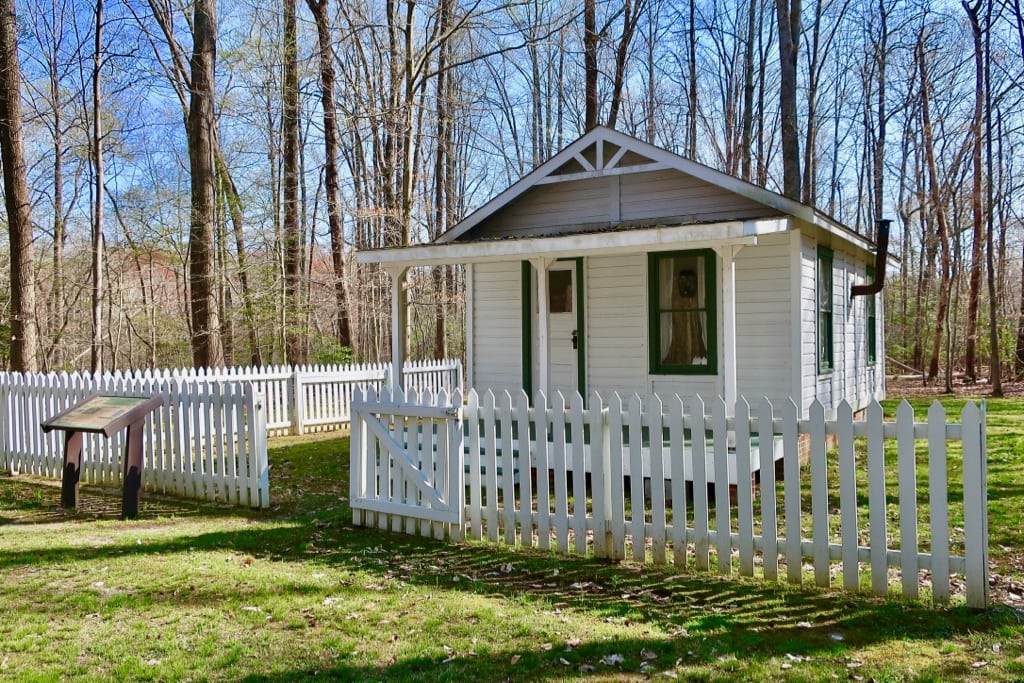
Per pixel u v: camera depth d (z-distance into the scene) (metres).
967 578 4.42
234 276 22.11
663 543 5.38
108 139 23.80
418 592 4.88
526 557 5.71
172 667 3.71
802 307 9.43
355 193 25.86
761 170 30.11
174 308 29.77
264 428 7.75
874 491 4.66
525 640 4.04
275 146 25.14
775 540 4.99
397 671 3.66
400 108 19.08
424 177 27.84
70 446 7.87
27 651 3.93
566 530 5.77
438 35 18.73
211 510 7.65
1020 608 4.42
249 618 4.38
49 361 23.36
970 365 23.05
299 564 5.59
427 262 9.88
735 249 7.84
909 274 31.80
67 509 7.77
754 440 8.21
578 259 11.00
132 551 5.89
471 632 4.15
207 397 8.12
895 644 3.95
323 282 22.06
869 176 31.06
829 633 4.13
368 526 6.73
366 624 4.29
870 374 14.73
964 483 4.41
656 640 4.02
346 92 22.75
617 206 10.73
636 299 10.55
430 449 6.30
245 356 25.44
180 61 20.14
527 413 5.90
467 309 11.99
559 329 11.28
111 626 4.27
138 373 12.20
